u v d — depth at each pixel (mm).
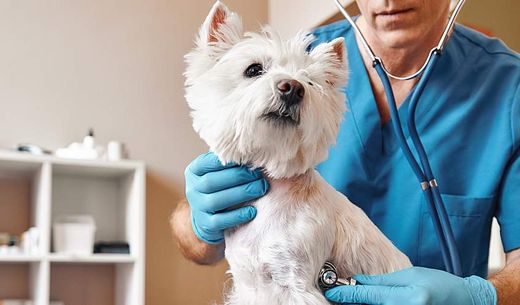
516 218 1273
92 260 2830
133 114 3305
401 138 1118
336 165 1347
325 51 1066
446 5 1269
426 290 986
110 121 3248
